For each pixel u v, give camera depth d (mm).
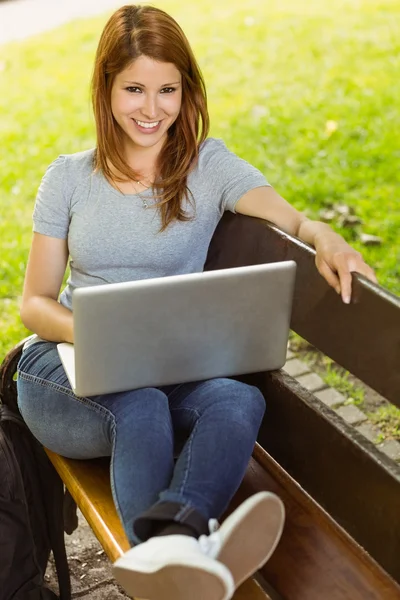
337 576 2129
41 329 2637
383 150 6336
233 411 2268
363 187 5898
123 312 2201
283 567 2168
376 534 2209
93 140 6660
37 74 8016
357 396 4078
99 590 3059
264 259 2717
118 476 2162
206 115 2752
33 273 2729
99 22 9234
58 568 2824
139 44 2512
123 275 2738
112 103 2609
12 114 7145
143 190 2711
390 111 6949
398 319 2234
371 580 2107
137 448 2182
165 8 9570
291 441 2543
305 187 5820
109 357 2256
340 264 2396
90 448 2453
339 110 7004
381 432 3844
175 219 2717
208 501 2045
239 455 2170
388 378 2301
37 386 2551
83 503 2432
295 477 2551
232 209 2777
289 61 8039
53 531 2803
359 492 2254
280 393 2551
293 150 6410
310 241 2574
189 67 2627
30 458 2727
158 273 2766
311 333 2592
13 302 4777
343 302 2434
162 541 1906
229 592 1852
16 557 2654
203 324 2309
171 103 2609
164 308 2236
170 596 1916
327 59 8047
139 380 2328
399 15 9047
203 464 2107
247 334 2391
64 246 2752
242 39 8594
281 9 9414
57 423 2479
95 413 2367
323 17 9086
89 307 2162
